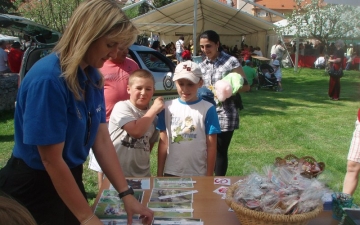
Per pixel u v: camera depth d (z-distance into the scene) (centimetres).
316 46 2275
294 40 2247
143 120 261
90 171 479
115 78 315
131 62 330
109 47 154
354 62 2019
